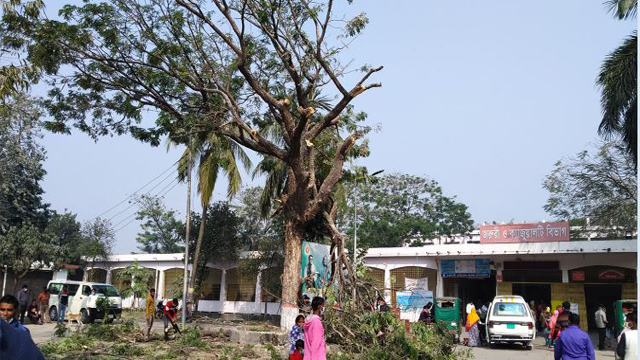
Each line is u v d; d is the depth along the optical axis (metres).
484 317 23.50
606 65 18.44
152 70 16.77
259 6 15.77
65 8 15.09
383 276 30.84
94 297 25.25
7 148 31.98
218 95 17.97
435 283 29.78
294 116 18.62
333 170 17.83
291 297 17.50
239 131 17.30
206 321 26.75
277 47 16.45
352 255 31.36
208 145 26.97
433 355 13.26
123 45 15.98
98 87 16.58
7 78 12.64
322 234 21.61
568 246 26.25
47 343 15.52
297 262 17.83
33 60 14.66
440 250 29.08
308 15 15.98
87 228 42.44
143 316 31.38
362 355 13.14
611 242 25.48
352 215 49.19
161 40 16.09
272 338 16.47
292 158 17.48
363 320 14.34
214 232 32.62
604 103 18.52
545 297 28.55
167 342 16.92
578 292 26.84
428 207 52.53
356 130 20.12
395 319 13.98
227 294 35.88
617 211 28.97
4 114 13.91
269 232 34.28
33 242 31.11
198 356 14.05
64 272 33.97
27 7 13.60
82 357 13.38
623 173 29.00
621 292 25.95
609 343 22.59
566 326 7.92
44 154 34.28
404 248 30.09
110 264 41.34
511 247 27.45
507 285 28.31
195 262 29.39
